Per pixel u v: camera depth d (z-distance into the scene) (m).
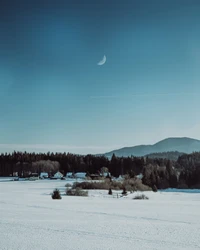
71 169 195.62
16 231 15.69
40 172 189.38
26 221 19.05
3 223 18.11
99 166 181.62
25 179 150.12
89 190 74.69
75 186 82.75
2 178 167.12
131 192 72.44
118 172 168.88
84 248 12.46
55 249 12.28
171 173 122.62
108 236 14.78
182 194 73.94
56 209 26.66
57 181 131.50
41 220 19.61
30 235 14.74
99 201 40.28
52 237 14.36
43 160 198.00
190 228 17.31
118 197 56.16
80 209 27.11
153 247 12.72
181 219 21.41
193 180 118.19
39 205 30.09
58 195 43.75
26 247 12.51
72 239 13.98
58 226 17.33
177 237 14.76
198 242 13.73
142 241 13.80
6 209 25.92
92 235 14.95
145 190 86.31
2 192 62.53
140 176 138.75
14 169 194.38
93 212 24.88
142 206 32.72
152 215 23.56
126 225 18.19
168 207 31.75
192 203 39.00
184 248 12.62
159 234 15.44
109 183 84.31
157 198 56.03
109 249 12.34
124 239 14.15
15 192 63.09
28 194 55.31
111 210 27.05
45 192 64.75
